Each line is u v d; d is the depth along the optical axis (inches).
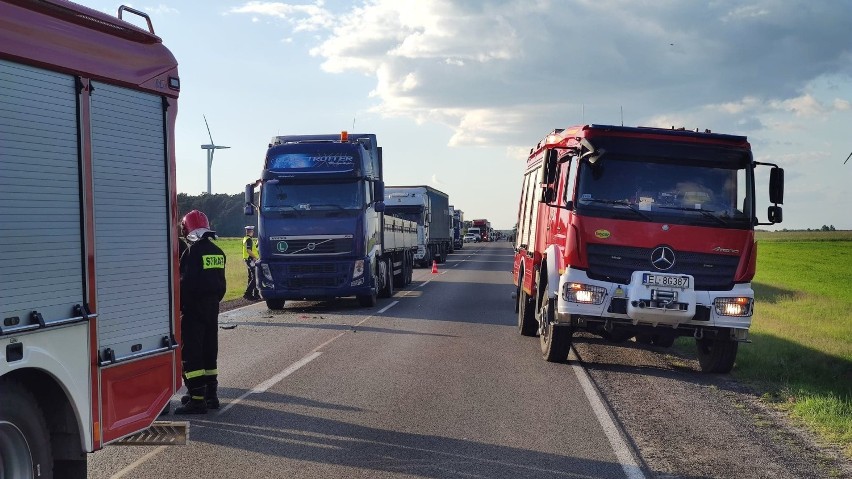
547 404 322.3
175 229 225.5
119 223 198.5
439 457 244.5
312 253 693.3
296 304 778.8
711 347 418.9
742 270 393.1
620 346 513.3
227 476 223.0
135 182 206.1
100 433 188.9
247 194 709.3
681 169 398.9
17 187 163.2
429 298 845.2
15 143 163.3
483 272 1407.5
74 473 193.6
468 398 331.6
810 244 3523.6
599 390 354.3
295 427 279.9
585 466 237.6
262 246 696.4
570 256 397.4
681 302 384.8
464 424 286.7
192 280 297.3
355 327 574.6
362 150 714.8
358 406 313.9
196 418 292.7
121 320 198.2
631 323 394.9
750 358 452.1
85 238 183.9
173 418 292.7
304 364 411.5
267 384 357.7
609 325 396.5
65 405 180.7
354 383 361.1
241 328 567.5
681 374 412.2
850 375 414.3
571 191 406.0
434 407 313.4
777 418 310.2
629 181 397.4
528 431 277.7
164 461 237.6
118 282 197.2
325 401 323.0
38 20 173.8
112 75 196.5
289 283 694.5
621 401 332.8
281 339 508.7
